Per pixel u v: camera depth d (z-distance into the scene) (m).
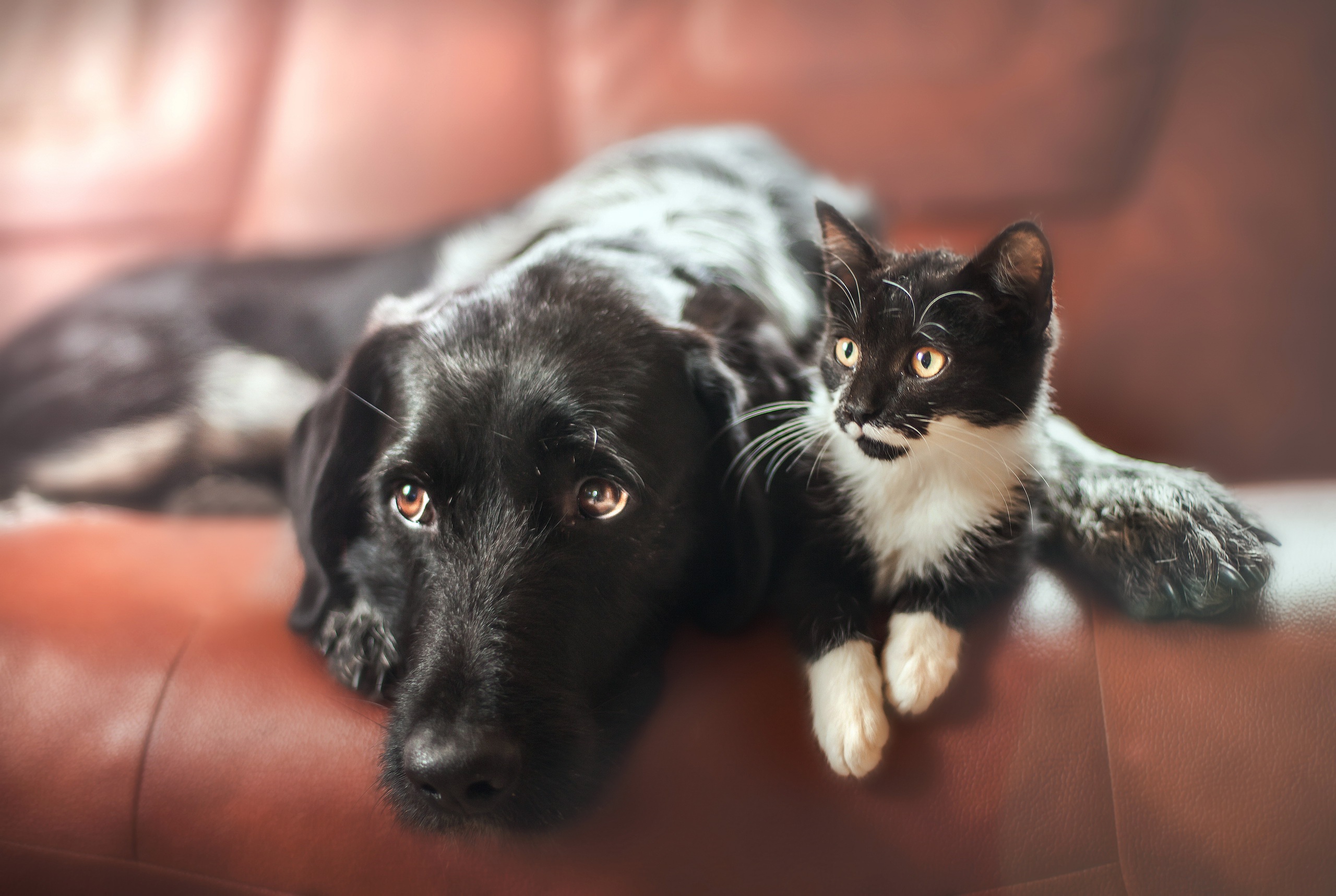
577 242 1.71
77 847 1.51
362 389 1.49
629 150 2.40
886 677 1.28
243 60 3.43
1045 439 1.52
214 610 1.68
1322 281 2.66
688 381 1.44
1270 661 1.30
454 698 1.21
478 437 1.32
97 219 3.44
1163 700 1.31
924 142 3.15
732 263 1.76
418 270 2.31
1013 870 1.29
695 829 1.32
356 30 3.41
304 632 1.58
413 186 3.38
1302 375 2.63
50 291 3.36
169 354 2.47
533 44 3.41
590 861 1.30
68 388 2.48
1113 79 3.00
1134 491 1.44
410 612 1.37
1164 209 2.93
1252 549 1.34
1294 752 1.26
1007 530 1.36
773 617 1.46
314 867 1.40
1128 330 2.88
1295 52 2.80
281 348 2.44
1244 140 2.83
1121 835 1.30
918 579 1.37
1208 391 2.72
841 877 1.30
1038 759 1.30
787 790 1.31
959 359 1.29
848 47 3.17
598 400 1.34
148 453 2.43
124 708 1.54
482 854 1.33
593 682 1.33
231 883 1.45
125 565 1.82
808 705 1.33
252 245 3.36
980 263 1.25
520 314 1.43
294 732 1.46
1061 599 1.41
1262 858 1.25
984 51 3.10
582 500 1.33
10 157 3.41
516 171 3.39
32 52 3.46
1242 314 2.73
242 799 1.44
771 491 1.46
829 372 1.43
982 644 1.36
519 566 1.28
